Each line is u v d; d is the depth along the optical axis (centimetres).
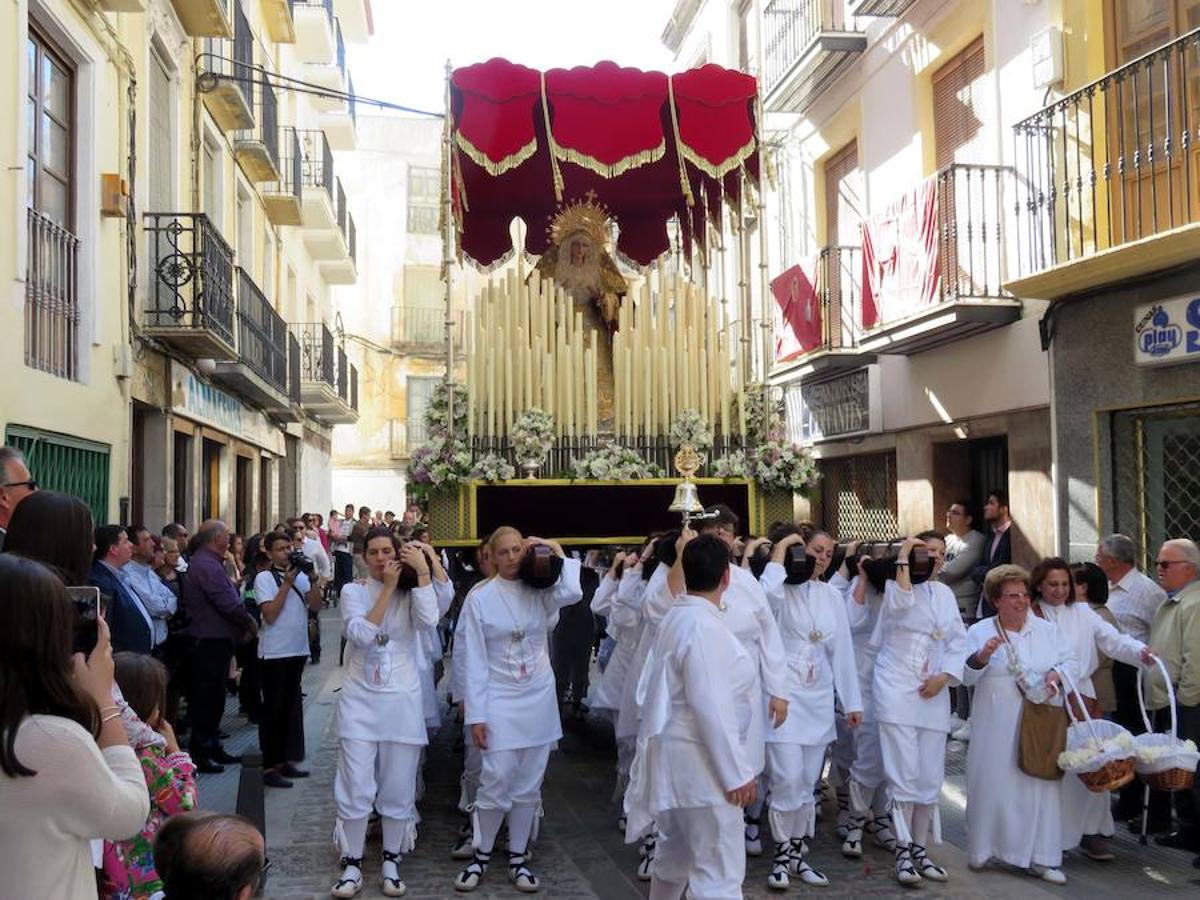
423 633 672
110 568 688
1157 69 848
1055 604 638
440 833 684
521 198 1071
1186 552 634
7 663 242
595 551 990
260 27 1809
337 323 2948
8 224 788
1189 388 805
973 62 1073
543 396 893
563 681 1014
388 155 3319
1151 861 617
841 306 1273
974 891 568
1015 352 1004
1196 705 616
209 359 1320
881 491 1323
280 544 796
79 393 926
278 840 655
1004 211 1005
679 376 916
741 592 534
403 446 3288
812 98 1391
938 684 583
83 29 940
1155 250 769
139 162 1102
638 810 447
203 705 805
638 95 881
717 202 1042
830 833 684
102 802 248
